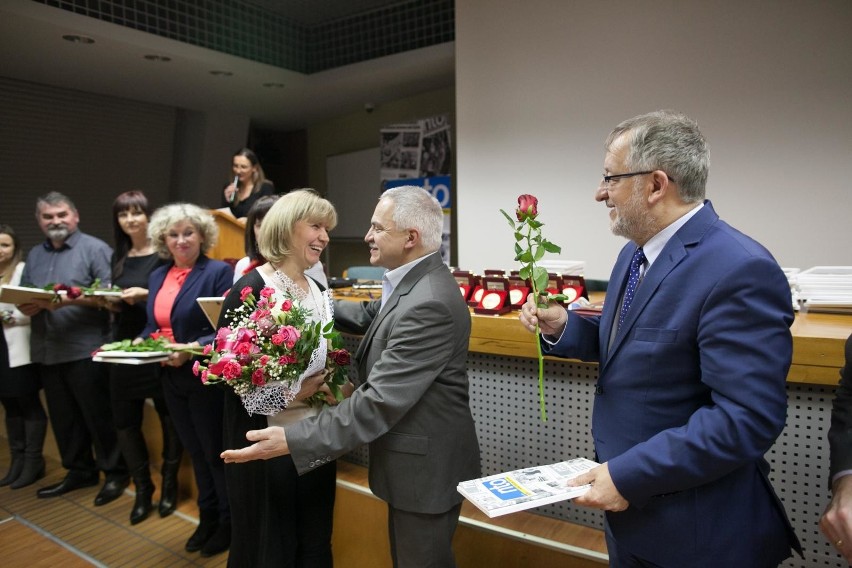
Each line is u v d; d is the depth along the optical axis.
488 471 2.07
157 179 6.65
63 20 3.88
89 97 5.78
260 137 7.56
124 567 2.38
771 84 3.14
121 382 2.65
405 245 1.46
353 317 2.01
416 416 1.43
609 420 1.16
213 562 2.40
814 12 2.99
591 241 3.80
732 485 1.06
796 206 3.14
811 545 1.54
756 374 0.94
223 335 1.45
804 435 1.53
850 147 2.97
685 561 1.06
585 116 3.75
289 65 5.55
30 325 3.06
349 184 6.81
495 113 4.11
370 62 5.07
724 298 0.97
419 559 1.46
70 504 2.95
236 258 3.21
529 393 1.96
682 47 3.38
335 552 2.24
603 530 1.83
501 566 1.85
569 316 1.35
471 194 4.27
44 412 3.27
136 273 2.85
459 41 4.23
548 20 3.83
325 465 1.74
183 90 5.61
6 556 2.47
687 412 1.06
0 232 3.09
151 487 2.82
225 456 1.37
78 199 5.95
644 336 1.08
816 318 1.70
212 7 4.81
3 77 5.17
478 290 2.12
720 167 3.33
